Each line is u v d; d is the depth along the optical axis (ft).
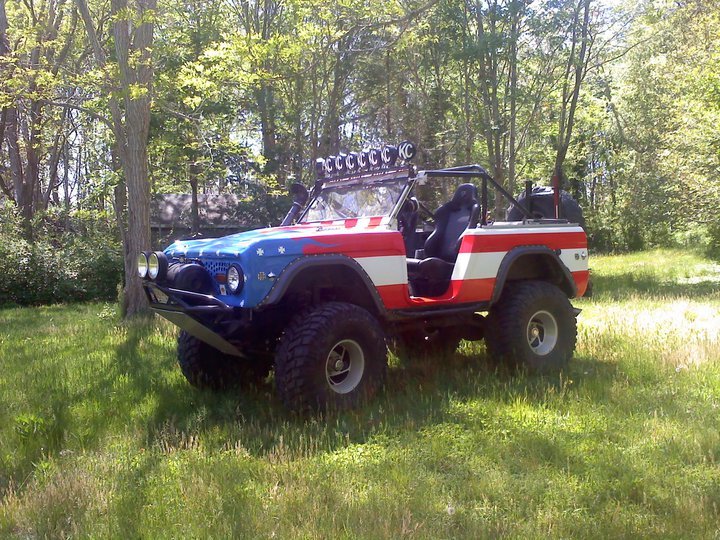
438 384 20.57
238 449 15.05
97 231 74.43
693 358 22.48
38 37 61.82
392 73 84.38
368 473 13.83
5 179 92.12
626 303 38.11
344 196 22.62
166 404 19.34
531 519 11.68
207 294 18.07
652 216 107.45
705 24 63.41
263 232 19.92
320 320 17.42
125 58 38.17
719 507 11.87
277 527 11.37
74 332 34.53
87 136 83.87
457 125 86.17
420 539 10.98
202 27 65.67
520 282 22.94
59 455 15.51
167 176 64.90
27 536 11.63
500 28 68.59
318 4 43.11
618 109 113.70
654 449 14.61
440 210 23.58
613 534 11.00
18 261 58.34
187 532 11.41
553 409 17.79
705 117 56.08
